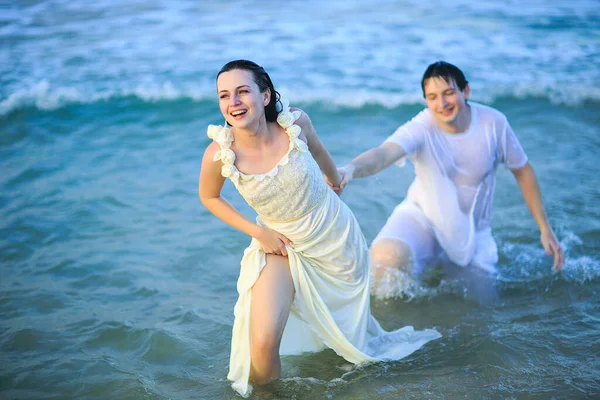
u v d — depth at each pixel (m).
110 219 6.69
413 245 5.42
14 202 7.04
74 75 10.83
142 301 5.27
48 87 10.35
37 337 4.75
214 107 9.84
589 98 9.66
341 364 4.36
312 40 12.14
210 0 14.67
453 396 3.97
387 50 11.63
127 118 9.54
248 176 3.84
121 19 13.56
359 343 4.31
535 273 5.54
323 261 4.18
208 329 4.88
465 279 5.47
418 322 4.95
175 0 14.70
